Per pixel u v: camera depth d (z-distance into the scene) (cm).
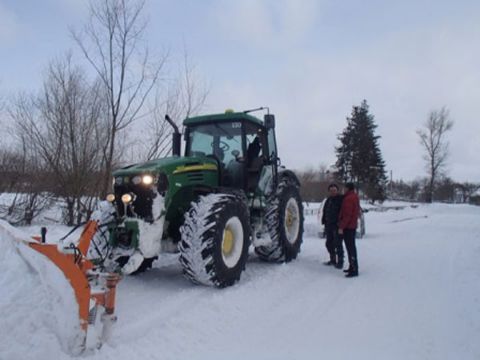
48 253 314
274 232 624
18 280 303
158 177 459
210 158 568
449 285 542
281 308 439
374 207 2473
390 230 1275
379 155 3569
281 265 633
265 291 491
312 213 1838
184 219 490
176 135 627
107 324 309
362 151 3475
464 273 611
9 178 1032
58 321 283
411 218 1923
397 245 906
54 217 1076
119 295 447
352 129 3531
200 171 527
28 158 1023
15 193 1031
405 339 359
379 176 3525
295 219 703
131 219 443
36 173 1008
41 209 1015
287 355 323
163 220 466
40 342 269
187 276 470
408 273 615
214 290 473
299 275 583
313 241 950
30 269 314
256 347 337
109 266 437
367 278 582
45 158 995
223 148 599
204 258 455
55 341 275
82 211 1002
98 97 1020
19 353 257
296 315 419
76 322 285
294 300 470
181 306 415
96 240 458
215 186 551
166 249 502
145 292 462
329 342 352
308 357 320
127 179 466
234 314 410
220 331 367
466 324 395
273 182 646
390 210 2509
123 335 336
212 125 613
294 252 682
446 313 428
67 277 298
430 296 491
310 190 3834
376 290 519
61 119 986
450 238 1053
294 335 366
